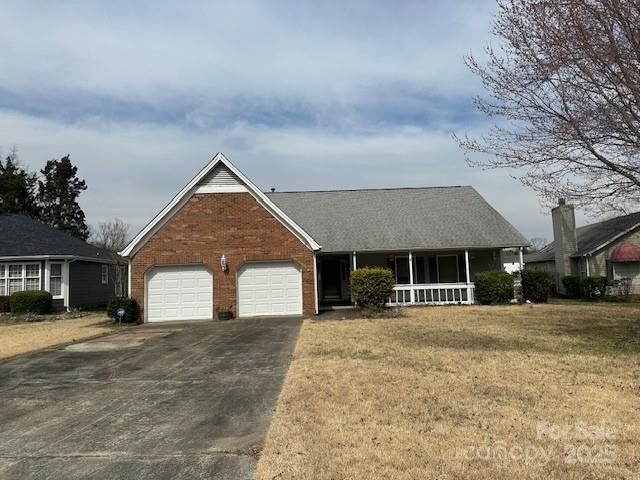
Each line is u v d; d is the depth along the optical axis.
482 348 11.31
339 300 26.64
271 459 5.16
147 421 6.80
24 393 8.75
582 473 4.75
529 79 11.97
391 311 20.27
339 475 4.75
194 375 9.70
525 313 19.06
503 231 25.52
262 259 20.11
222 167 20.38
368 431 5.93
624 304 23.47
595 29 10.98
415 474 4.75
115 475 5.00
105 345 13.98
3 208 47.44
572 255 31.23
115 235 56.06
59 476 5.02
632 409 6.65
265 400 7.60
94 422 6.86
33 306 24.59
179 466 5.17
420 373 8.82
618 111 11.42
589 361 9.73
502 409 6.70
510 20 11.71
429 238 25.28
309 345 12.18
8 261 26.23
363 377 8.56
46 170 53.38
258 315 20.00
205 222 20.16
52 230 31.09
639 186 12.19
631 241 29.28
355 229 26.20
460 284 23.81
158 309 19.88
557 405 6.85
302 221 27.06
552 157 12.61
